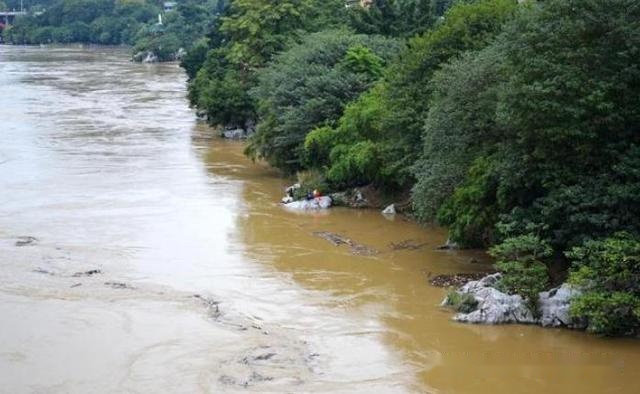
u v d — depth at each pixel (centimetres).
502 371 2595
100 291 3366
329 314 3108
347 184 5019
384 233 4266
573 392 2450
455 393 2448
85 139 7312
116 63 15988
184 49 16538
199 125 8294
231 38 9006
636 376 2550
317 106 5269
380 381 2531
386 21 6625
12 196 5059
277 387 2486
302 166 5412
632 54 3048
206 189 5353
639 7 3094
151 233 4262
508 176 3203
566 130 3020
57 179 5575
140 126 8175
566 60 3080
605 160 3086
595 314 2798
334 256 3862
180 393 2445
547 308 2972
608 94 3044
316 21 7550
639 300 2753
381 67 5488
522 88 3030
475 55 3778
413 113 4241
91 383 2512
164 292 3353
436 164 3669
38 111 9162
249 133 7506
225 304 3212
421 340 2845
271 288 3406
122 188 5328
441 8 7938
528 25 3180
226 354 2728
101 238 4162
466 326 2967
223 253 3909
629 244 2792
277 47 7362
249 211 4762
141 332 2919
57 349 2766
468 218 3494
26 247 3991
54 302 3228
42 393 2444
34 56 17625
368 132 4812
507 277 3033
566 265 3191
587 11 3088
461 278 3497
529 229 3109
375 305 3200
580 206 2991
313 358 2705
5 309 3138
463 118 3547
